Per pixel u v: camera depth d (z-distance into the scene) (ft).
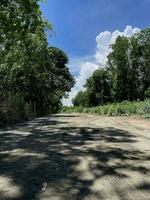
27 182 20.15
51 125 61.46
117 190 18.29
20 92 134.72
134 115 95.55
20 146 34.09
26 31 73.20
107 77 335.88
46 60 143.64
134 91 285.43
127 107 108.88
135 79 285.02
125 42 284.61
